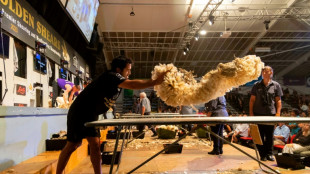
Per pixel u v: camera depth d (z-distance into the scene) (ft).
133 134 20.18
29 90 17.11
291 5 36.42
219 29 44.57
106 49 50.80
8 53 14.51
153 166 10.06
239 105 66.18
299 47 54.80
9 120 7.22
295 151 10.82
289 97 69.67
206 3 36.17
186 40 45.19
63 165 6.80
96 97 6.68
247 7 37.86
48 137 10.36
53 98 21.34
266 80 11.96
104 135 18.47
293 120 5.83
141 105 23.66
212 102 12.88
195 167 9.89
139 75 74.38
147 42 48.67
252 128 9.81
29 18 16.75
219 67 6.26
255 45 52.37
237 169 9.52
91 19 25.79
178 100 6.22
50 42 20.65
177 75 6.37
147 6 36.99
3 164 6.80
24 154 8.01
